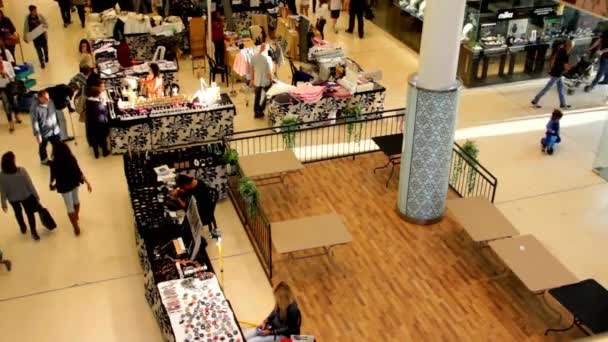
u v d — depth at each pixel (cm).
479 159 1162
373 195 1055
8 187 892
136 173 945
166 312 704
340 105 1267
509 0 1388
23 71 1368
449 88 881
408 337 771
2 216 1002
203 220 908
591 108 1362
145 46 1515
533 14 1421
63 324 795
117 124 1130
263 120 1305
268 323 720
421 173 938
